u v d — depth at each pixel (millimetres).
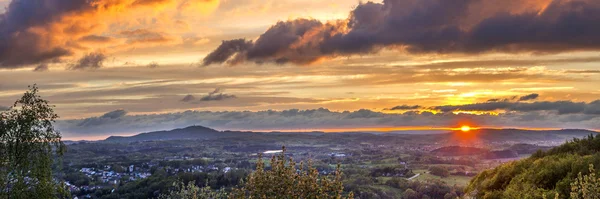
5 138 29422
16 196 28422
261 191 10781
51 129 30953
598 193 12625
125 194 81875
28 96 30719
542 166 20016
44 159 30234
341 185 10844
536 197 17250
